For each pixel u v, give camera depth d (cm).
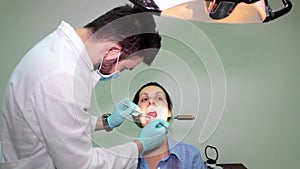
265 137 175
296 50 173
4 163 102
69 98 89
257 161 175
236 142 173
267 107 174
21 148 102
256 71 172
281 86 174
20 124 96
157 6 66
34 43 160
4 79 159
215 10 67
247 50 170
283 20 170
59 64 92
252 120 173
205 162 161
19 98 93
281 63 173
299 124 175
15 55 159
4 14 157
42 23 160
